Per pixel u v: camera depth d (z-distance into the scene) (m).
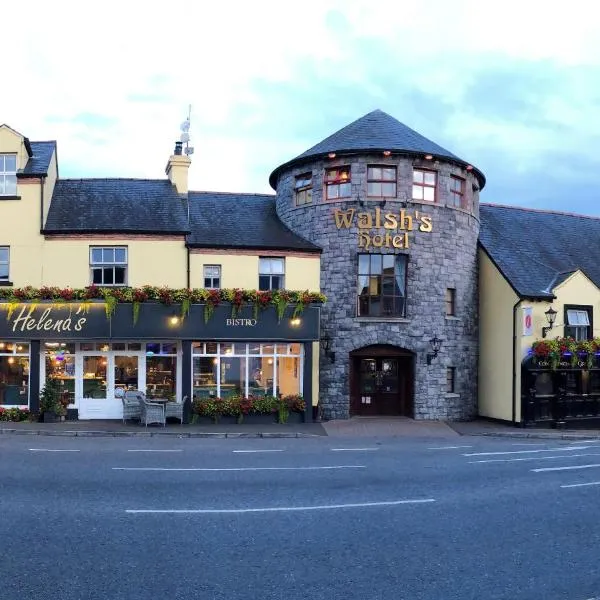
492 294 23.53
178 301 20.23
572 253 26.83
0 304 19.91
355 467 12.87
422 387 22.27
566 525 8.44
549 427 22.28
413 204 22.39
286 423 20.81
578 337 23.41
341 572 6.49
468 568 6.68
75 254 20.94
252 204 25.12
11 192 21.14
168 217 22.14
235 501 9.48
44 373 20.69
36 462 12.63
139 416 20.05
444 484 11.16
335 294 22.14
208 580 6.21
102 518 8.36
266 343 21.33
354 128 23.53
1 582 6.08
